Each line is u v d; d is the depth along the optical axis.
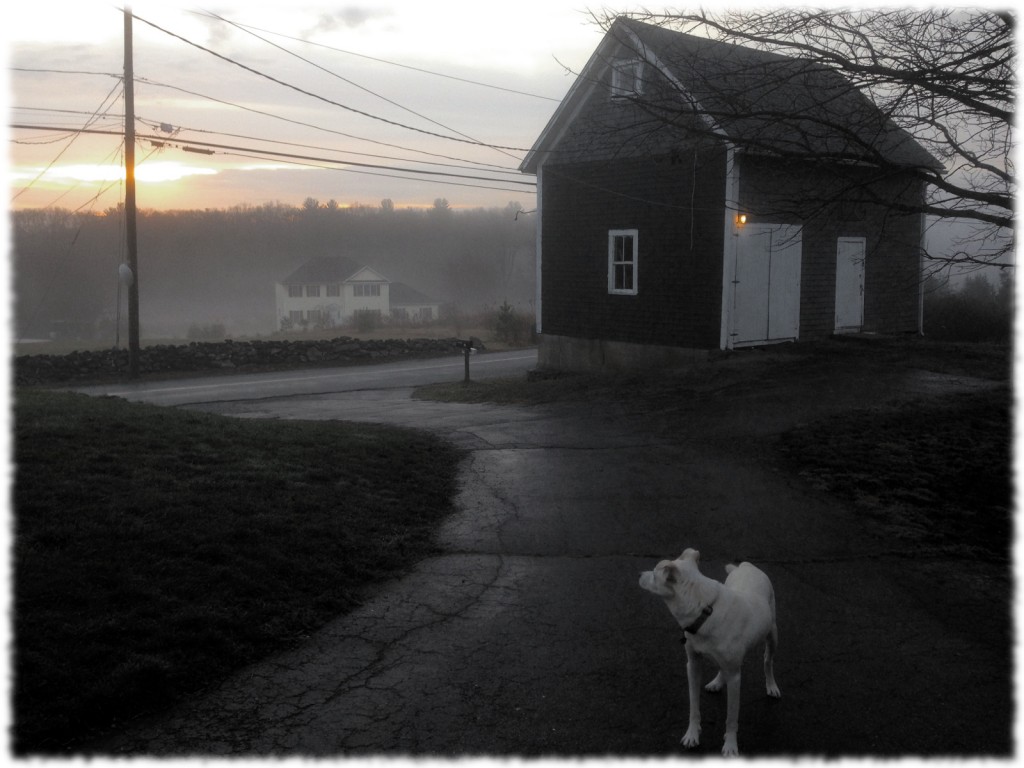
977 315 24.64
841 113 9.42
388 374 28.91
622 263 20.62
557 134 21.95
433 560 7.35
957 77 7.87
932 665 5.31
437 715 4.63
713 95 9.43
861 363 16.77
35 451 8.16
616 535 8.02
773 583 6.76
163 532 6.47
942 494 8.88
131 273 27.69
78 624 4.97
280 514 7.52
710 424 12.55
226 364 30.64
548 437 12.61
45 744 4.07
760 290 18.55
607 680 5.09
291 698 4.78
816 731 4.48
